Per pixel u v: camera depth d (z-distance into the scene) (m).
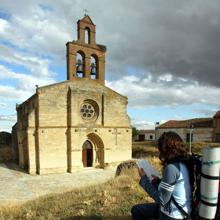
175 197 3.16
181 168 3.19
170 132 3.49
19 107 34.50
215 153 2.96
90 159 32.25
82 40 31.41
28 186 21.92
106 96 32.50
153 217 4.08
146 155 35.09
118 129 33.09
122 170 16.42
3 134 48.09
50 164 28.36
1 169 30.05
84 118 31.08
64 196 10.20
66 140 29.62
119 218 6.31
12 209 9.26
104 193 8.88
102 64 32.78
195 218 3.15
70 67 30.42
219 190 3.06
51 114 28.73
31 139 27.91
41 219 7.06
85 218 6.56
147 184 3.63
